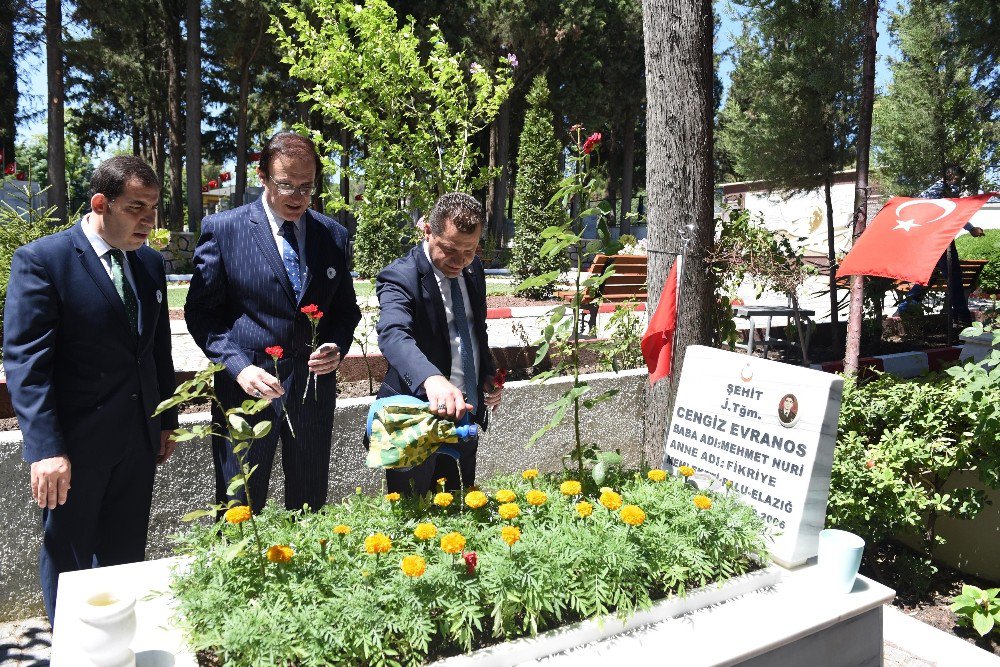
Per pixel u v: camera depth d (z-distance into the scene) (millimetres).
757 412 2459
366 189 5699
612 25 23859
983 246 16969
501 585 1705
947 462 3475
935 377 4199
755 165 7879
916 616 3416
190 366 5375
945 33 9922
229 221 2699
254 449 2619
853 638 2033
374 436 1992
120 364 2504
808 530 2268
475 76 5551
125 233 2434
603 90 24438
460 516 2051
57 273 2365
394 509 2064
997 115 12102
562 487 2078
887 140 14094
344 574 1737
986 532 3729
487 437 4023
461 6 20547
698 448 2672
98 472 2480
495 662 1631
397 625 1583
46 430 2264
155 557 3193
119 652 1474
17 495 2902
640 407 4512
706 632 1814
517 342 7066
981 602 3174
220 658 1587
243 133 25266
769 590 2070
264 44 23453
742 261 4543
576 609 1828
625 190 28938
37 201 8750
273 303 2662
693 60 3713
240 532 1891
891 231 4461
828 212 7711
